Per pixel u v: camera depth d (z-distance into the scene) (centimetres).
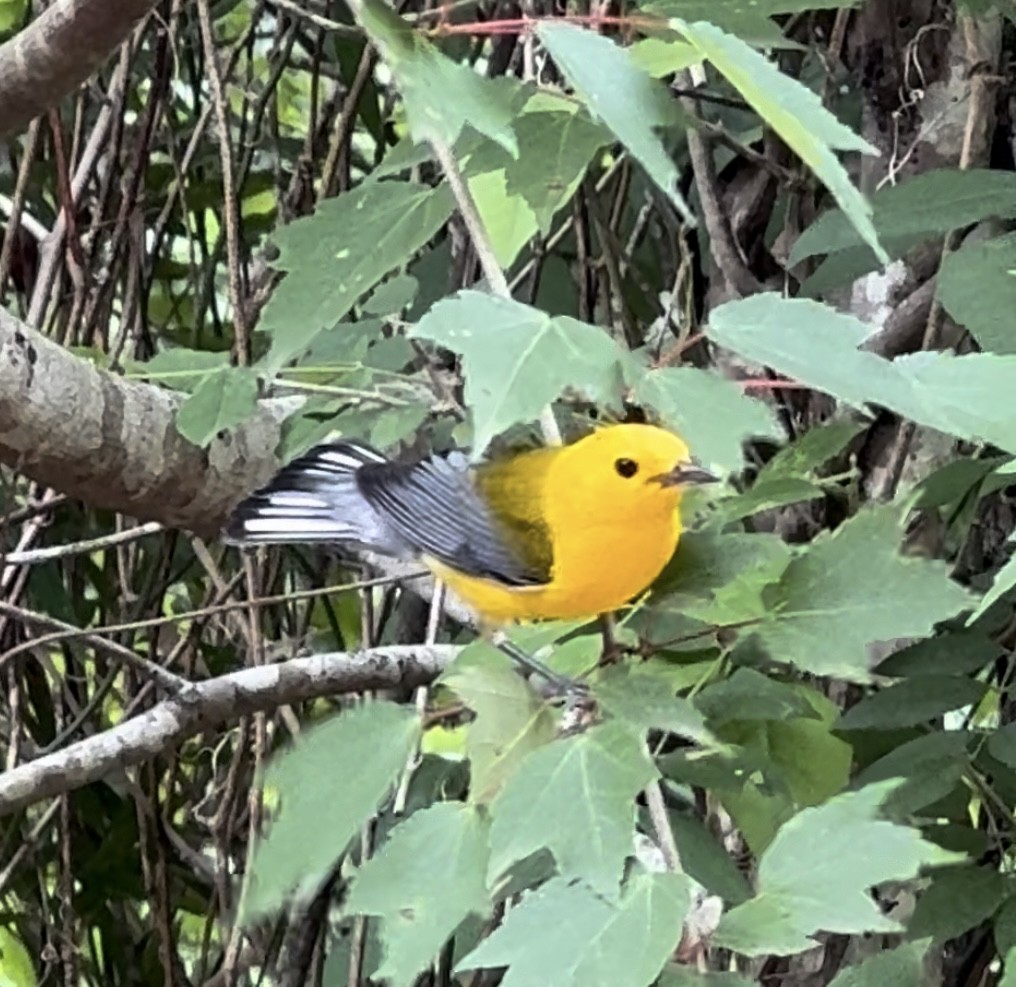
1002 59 244
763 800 188
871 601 152
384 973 130
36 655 334
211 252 389
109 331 328
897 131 252
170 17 294
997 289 179
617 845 119
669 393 122
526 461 195
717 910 137
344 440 221
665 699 137
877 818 162
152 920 345
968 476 191
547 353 115
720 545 167
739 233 279
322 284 177
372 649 272
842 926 120
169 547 318
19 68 181
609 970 113
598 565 172
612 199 306
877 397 123
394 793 248
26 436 234
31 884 352
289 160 365
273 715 304
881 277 250
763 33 172
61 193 281
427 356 218
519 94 170
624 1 183
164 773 356
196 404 194
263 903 141
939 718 213
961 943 237
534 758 126
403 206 178
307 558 326
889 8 251
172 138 310
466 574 196
